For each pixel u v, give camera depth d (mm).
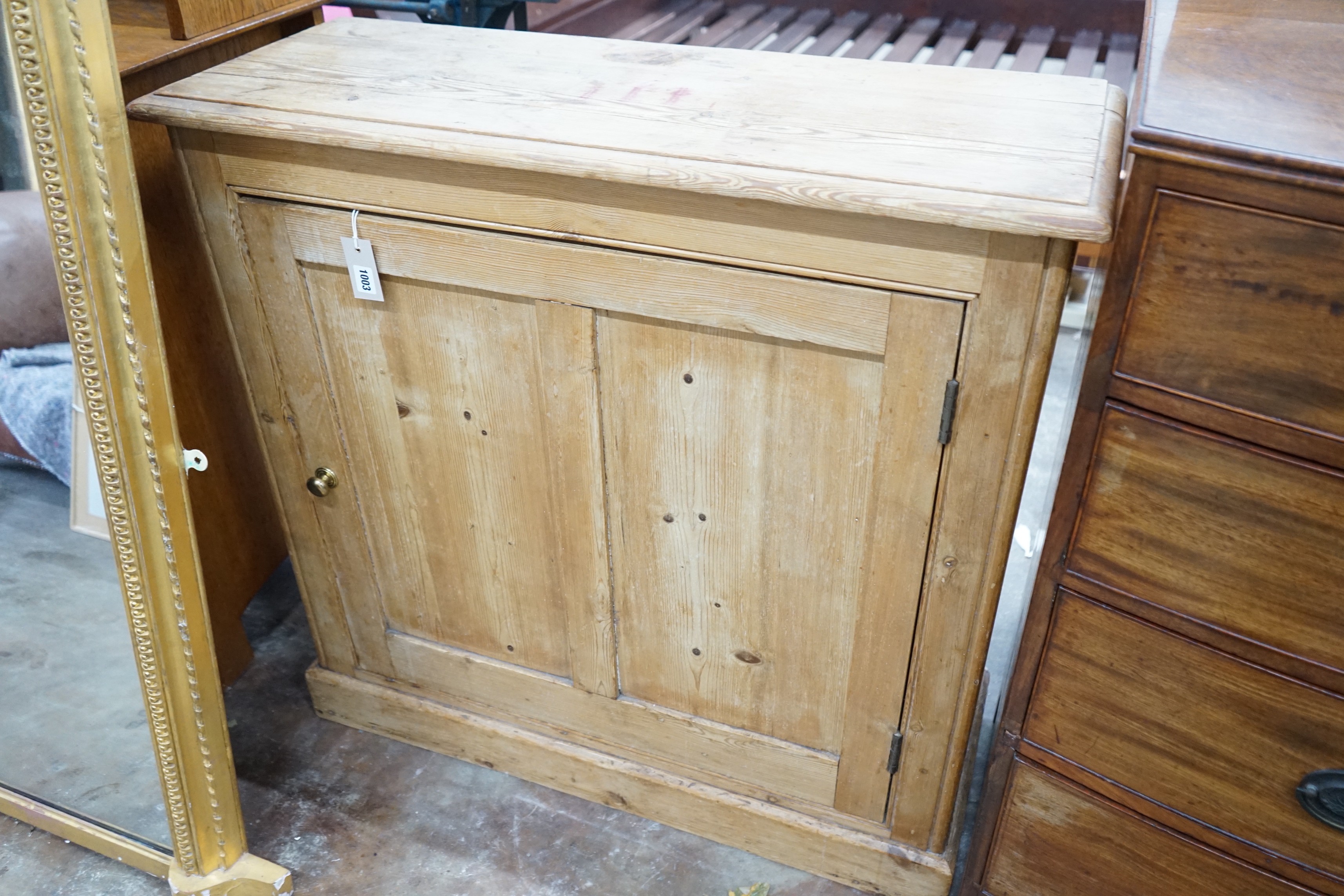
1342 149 910
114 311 1261
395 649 1927
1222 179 937
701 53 1529
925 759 1581
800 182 1135
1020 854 1554
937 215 1083
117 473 1354
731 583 1550
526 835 1868
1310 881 1275
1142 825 1381
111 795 1779
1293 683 1147
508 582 1736
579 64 1495
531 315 1413
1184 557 1151
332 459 1703
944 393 1236
